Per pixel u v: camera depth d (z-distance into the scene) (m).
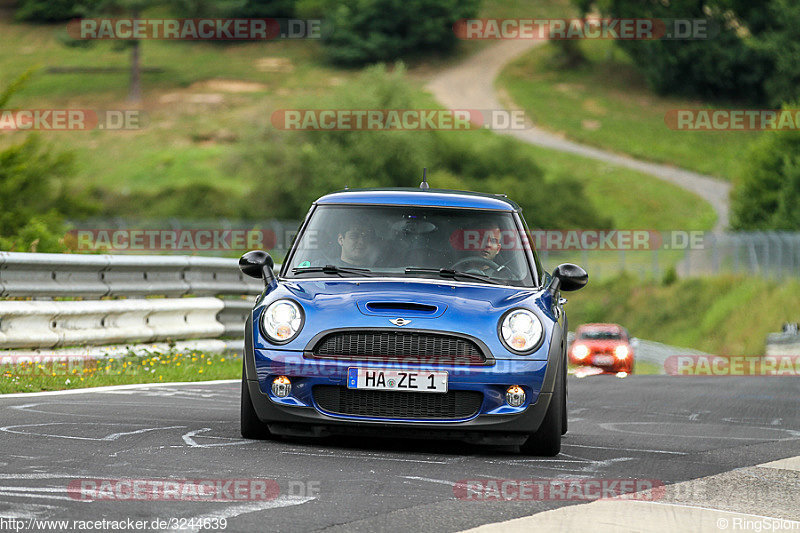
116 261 46.66
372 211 29.33
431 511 18.45
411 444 27.05
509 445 27.30
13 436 24.75
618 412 39.22
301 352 25.27
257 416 26.12
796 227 195.00
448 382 24.98
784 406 43.59
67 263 43.72
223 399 36.03
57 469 20.67
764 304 142.75
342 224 29.05
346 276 27.62
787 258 153.38
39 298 44.66
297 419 25.33
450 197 30.05
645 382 58.19
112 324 46.09
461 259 28.25
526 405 25.28
